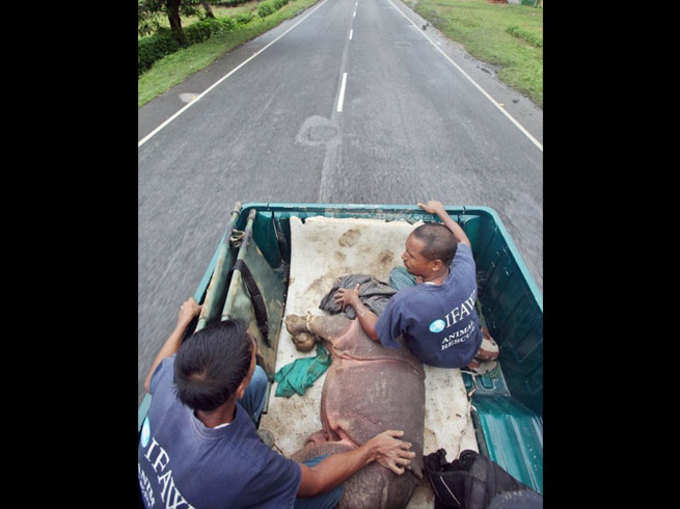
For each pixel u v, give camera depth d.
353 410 1.92
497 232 2.75
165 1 13.73
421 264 1.85
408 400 1.96
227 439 1.24
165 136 7.20
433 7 24.62
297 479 1.34
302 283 2.86
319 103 8.78
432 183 5.66
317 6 26.62
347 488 1.63
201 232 4.64
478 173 5.94
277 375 2.42
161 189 5.50
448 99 9.12
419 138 7.11
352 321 2.37
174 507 1.24
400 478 1.68
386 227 2.85
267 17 22.19
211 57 13.01
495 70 11.66
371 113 8.23
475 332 2.16
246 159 6.35
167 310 3.61
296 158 6.37
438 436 2.11
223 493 1.20
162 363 1.49
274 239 3.06
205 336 1.20
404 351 2.18
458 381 2.33
